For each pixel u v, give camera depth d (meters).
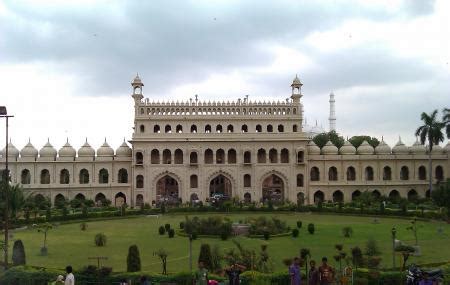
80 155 104.81
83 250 49.72
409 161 109.25
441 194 74.94
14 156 102.81
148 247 51.34
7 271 34.00
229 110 105.62
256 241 55.03
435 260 43.22
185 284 31.94
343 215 84.50
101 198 102.81
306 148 105.38
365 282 31.72
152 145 102.94
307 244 52.56
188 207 88.94
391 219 78.56
